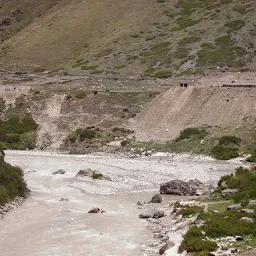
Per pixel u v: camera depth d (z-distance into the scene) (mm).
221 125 80750
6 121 96625
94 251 32938
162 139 81875
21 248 33781
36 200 49531
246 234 32312
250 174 50562
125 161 73250
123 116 92562
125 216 42844
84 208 46156
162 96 93812
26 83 115812
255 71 104625
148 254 31719
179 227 36875
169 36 135750
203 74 107938
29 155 80188
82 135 87000
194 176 62094
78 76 119375
